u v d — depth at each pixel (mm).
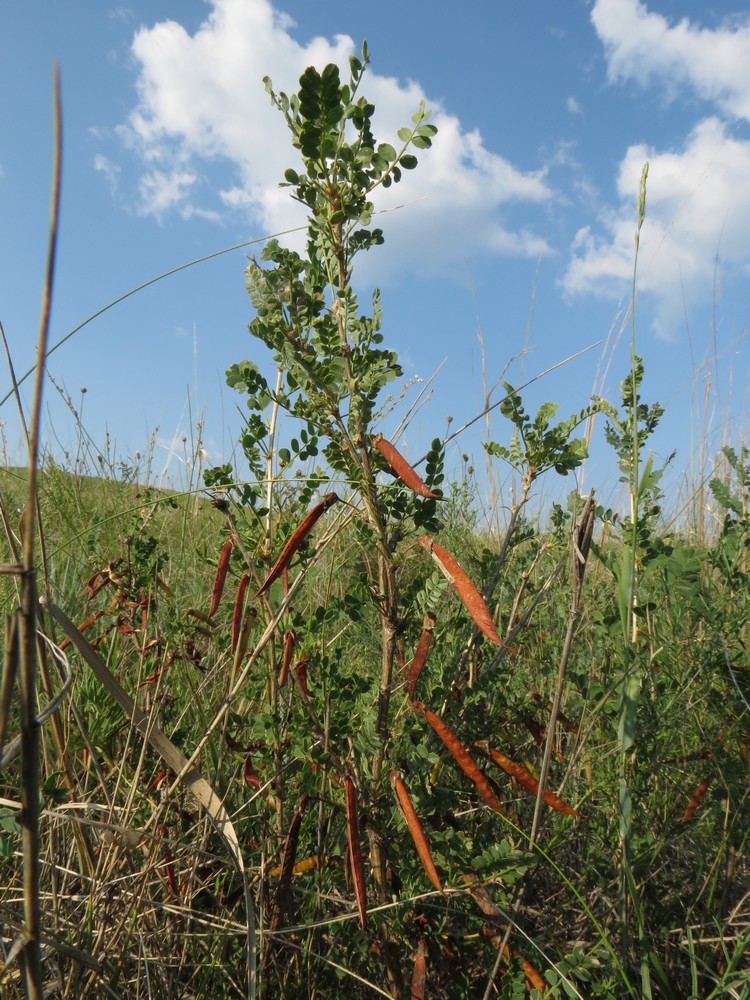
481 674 2201
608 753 2510
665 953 2244
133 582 2650
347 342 1733
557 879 2529
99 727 2609
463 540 3861
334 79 1513
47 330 879
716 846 2535
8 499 4711
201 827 2309
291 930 1951
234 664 2139
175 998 2037
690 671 2678
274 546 2109
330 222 1632
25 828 1088
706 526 4320
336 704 2016
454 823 2148
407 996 1992
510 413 2227
